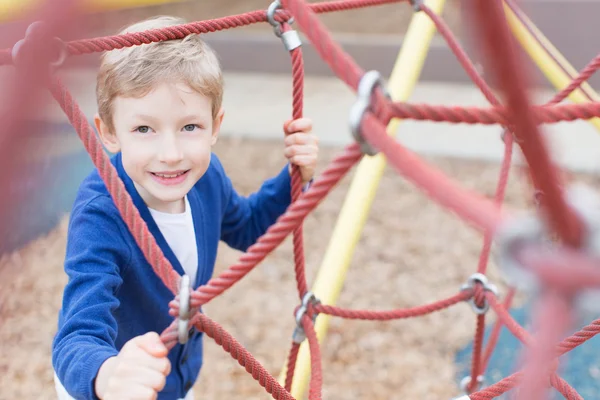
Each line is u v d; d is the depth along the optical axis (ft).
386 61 20.13
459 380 7.94
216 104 3.35
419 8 4.31
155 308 3.62
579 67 19.67
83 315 3.00
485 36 0.91
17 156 0.84
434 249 10.77
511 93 0.99
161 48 3.13
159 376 2.21
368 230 11.38
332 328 8.97
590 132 14.47
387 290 9.79
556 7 19.52
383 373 8.13
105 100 3.18
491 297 4.41
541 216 1.16
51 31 0.78
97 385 2.53
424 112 1.53
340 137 14.90
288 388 4.07
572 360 7.69
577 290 1.09
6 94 0.84
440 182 1.30
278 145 14.66
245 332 8.87
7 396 7.79
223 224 4.43
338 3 3.92
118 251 3.34
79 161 8.42
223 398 7.72
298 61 3.82
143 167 3.16
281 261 10.57
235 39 20.18
